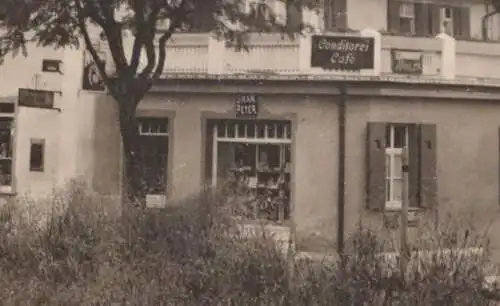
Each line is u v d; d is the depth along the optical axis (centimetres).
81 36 1386
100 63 1216
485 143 1545
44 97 1501
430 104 1508
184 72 1519
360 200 1452
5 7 1097
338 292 616
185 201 848
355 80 1445
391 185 1505
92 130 1559
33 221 855
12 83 1577
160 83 1532
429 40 1528
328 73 1455
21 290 715
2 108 1597
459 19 1745
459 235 679
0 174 1577
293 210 1461
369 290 614
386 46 1500
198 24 1166
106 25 1158
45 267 754
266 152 1512
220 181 1372
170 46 1536
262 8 1261
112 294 685
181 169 1530
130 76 1184
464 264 630
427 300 606
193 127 1529
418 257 637
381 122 1466
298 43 1467
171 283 680
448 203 1506
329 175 1458
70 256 771
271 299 620
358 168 1457
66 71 1565
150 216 798
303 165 1467
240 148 1527
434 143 1503
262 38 1488
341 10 1620
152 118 1571
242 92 1492
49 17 1131
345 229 1434
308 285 630
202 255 714
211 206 796
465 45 1574
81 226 813
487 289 630
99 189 1533
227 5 1194
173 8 1135
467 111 1537
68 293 698
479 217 1516
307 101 1470
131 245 765
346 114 1455
